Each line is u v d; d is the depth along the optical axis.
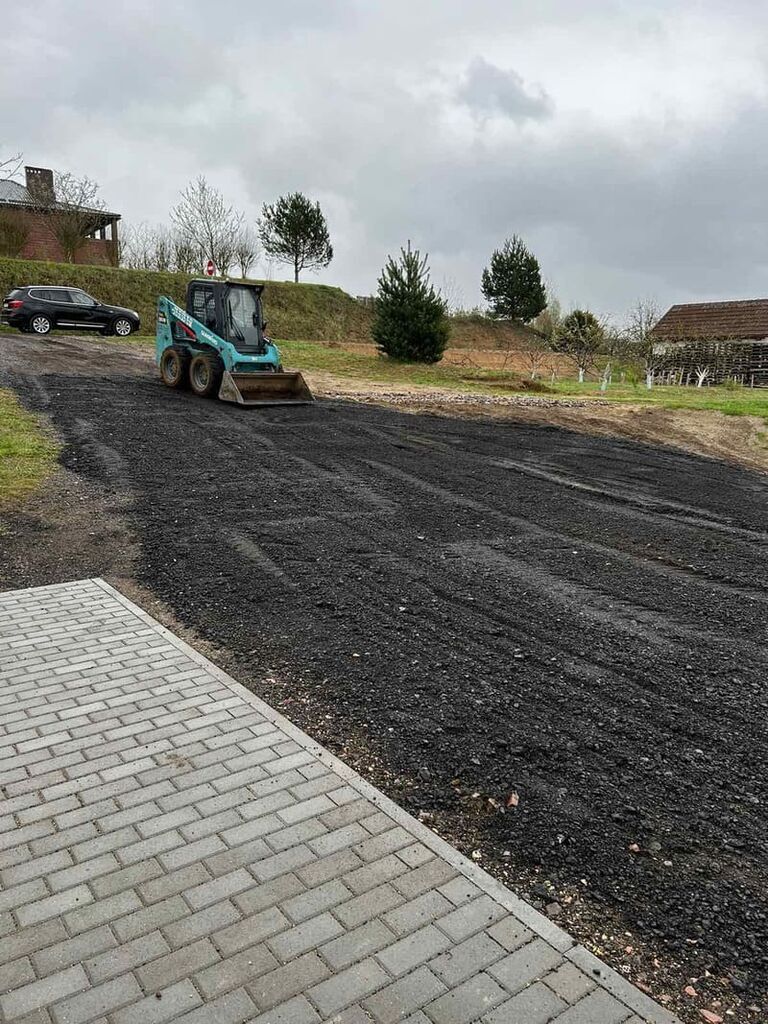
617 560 7.27
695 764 3.80
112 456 10.51
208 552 6.99
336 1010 2.32
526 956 2.54
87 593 5.85
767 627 5.63
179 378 16.62
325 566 6.72
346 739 3.93
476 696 4.41
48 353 20.81
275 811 3.26
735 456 14.43
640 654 5.07
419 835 3.12
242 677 4.59
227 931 2.60
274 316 38.72
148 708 4.11
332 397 18.25
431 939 2.59
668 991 2.46
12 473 9.19
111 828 3.12
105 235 42.19
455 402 18.70
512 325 50.97
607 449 14.09
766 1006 2.41
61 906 2.70
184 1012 2.30
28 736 3.80
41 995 2.34
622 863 3.08
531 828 3.28
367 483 10.12
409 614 5.66
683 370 35.25
